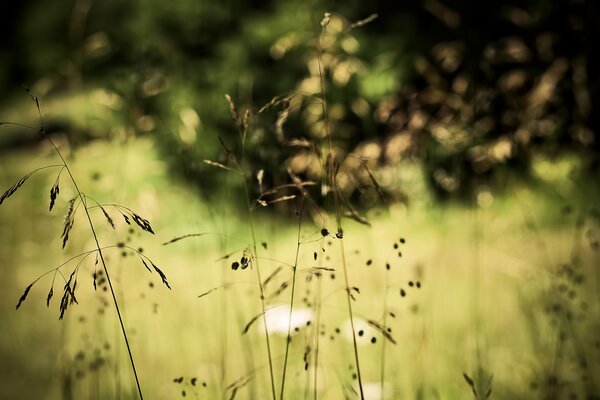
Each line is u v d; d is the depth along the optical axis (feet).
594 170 12.34
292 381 6.88
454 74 14.61
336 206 4.63
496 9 16.02
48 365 9.17
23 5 36.37
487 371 6.71
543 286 9.12
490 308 9.19
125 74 13.69
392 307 8.46
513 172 12.05
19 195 17.01
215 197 8.61
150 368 7.95
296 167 7.21
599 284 9.55
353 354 7.88
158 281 10.41
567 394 6.84
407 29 16.56
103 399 7.18
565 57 13.96
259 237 9.84
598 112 12.69
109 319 8.97
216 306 9.20
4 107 28.43
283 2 17.02
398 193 10.62
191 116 13.48
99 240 8.30
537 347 7.57
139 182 12.01
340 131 11.51
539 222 12.26
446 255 11.21
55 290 12.89
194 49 17.72
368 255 9.50
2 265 14.80
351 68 12.64
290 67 16.11
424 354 7.08
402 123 10.38
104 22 20.27
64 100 13.73
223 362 6.54
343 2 17.02
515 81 10.89
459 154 10.68
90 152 12.75
